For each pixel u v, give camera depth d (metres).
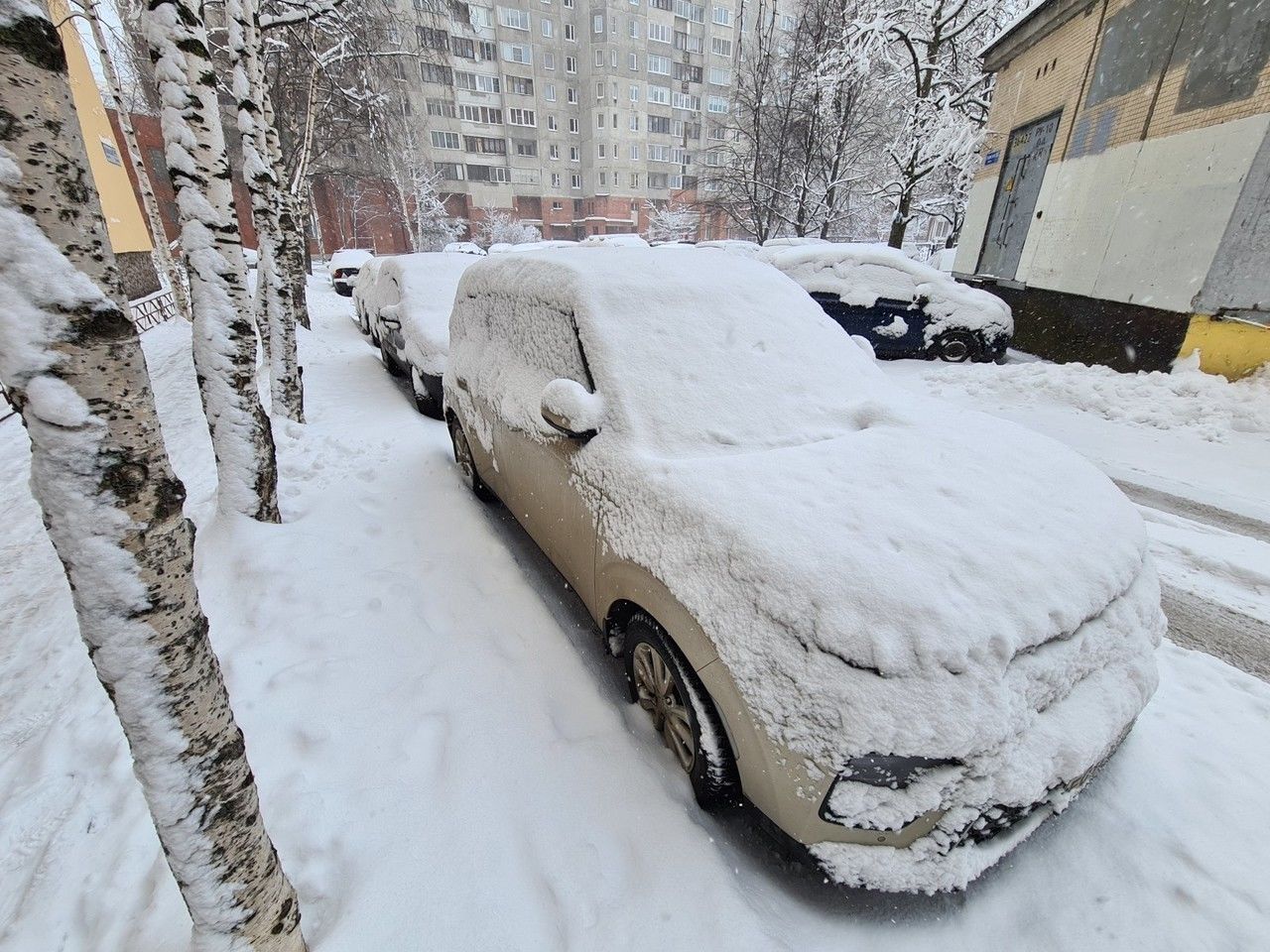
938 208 18.55
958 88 15.00
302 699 2.37
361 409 6.36
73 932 1.63
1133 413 5.85
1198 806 1.96
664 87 48.34
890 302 8.01
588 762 2.10
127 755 2.19
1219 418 5.49
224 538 3.38
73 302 0.91
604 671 2.54
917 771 1.43
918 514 1.85
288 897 1.42
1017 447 2.31
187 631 1.13
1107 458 4.99
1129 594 1.83
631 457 2.21
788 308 3.08
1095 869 1.77
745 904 1.67
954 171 17.78
